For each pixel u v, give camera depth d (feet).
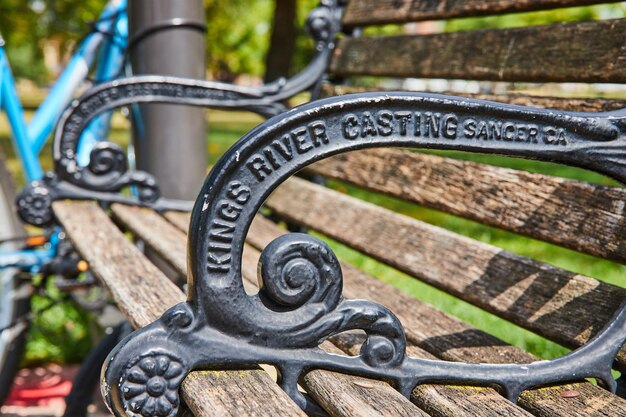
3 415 11.02
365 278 7.39
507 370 4.87
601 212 5.47
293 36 43.45
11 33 59.93
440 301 11.83
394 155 8.21
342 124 4.55
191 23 10.94
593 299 5.38
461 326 6.11
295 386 4.63
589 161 4.81
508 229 6.29
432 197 7.36
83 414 9.66
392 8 9.06
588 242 5.50
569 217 5.73
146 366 4.40
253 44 95.14
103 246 7.47
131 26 11.05
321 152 4.54
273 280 4.55
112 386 4.40
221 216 4.50
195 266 4.50
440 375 4.76
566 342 5.39
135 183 10.07
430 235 7.16
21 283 10.62
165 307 5.63
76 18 52.34
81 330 13.39
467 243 6.71
